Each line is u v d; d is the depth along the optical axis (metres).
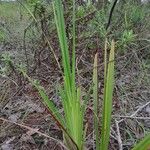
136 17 4.02
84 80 2.87
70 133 1.60
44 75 3.04
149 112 2.70
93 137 2.22
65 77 1.55
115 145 2.24
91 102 2.55
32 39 3.55
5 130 2.48
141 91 3.01
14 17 5.02
